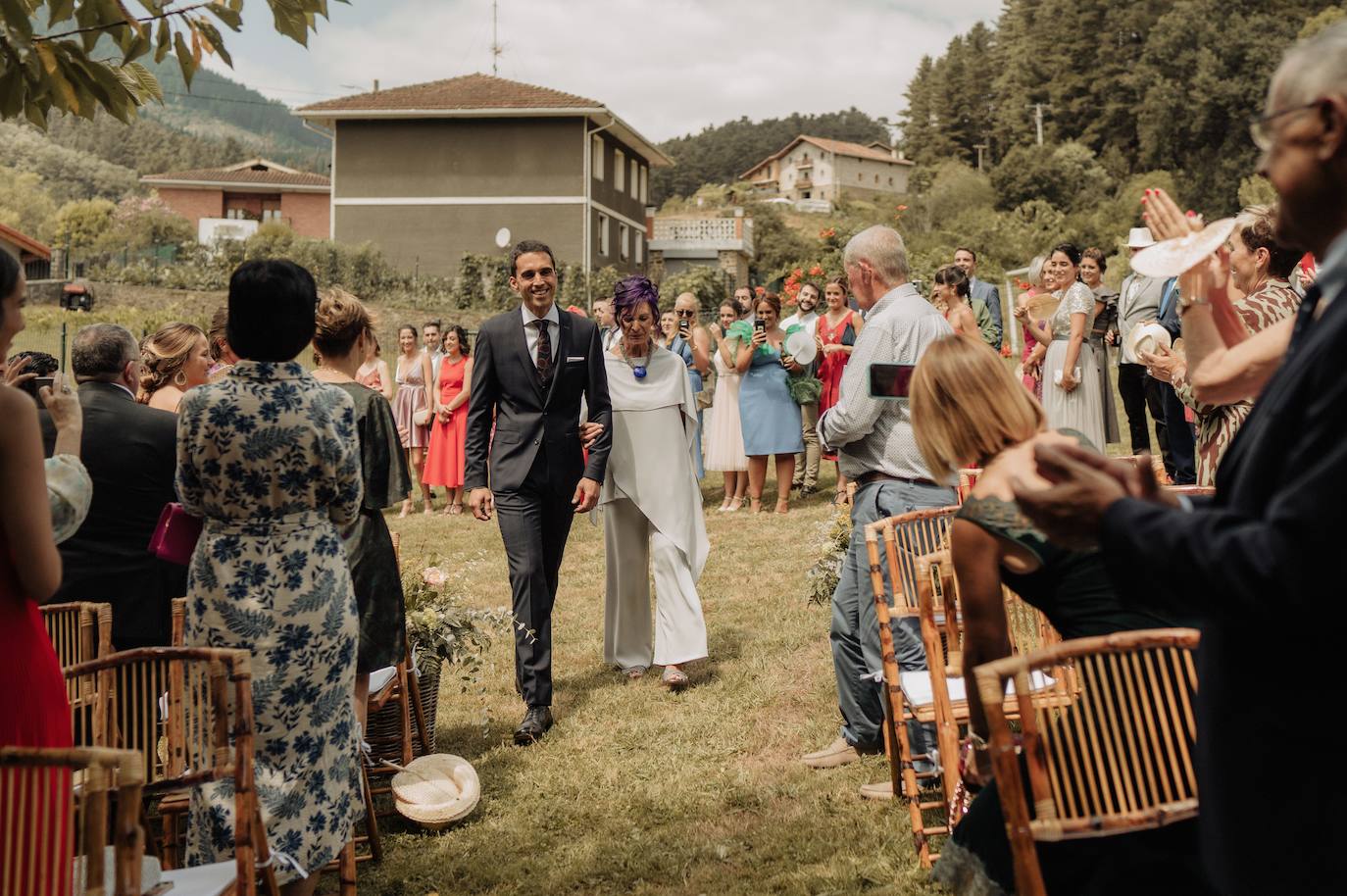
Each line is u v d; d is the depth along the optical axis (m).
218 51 3.40
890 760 4.18
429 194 40.12
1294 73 1.60
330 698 3.28
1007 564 2.52
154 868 2.50
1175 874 2.25
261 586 3.16
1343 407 1.41
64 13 3.19
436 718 5.60
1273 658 1.56
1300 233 1.66
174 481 4.15
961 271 7.77
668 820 4.28
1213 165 67.44
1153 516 1.59
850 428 4.36
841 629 4.61
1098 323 8.62
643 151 46.00
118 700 3.14
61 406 2.83
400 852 4.12
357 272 35.34
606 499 6.00
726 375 10.74
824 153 125.62
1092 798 2.23
